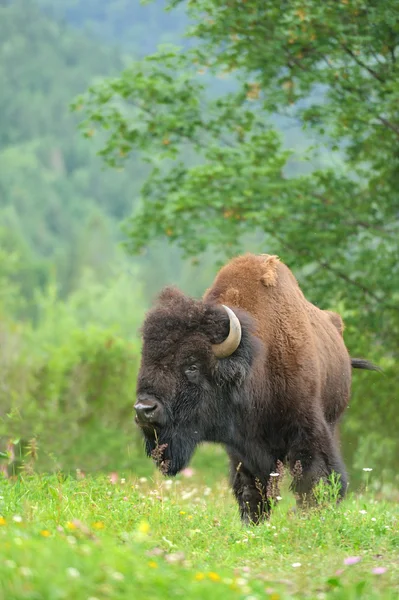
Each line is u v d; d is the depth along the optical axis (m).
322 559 22.98
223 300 32.09
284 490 39.28
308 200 60.12
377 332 63.72
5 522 21.75
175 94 63.59
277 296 32.41
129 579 16.44
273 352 31.48
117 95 63.97
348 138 60.44
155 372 29.69
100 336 69.50
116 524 25.11
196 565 21.41
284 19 56.88
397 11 54.22
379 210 63.03
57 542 18.84
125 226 66.44
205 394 29.94
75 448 53.78
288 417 31.39
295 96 59.44
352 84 56.59
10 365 67.25
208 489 38.84
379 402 64.12
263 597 17.17
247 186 59.66
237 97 63.53
